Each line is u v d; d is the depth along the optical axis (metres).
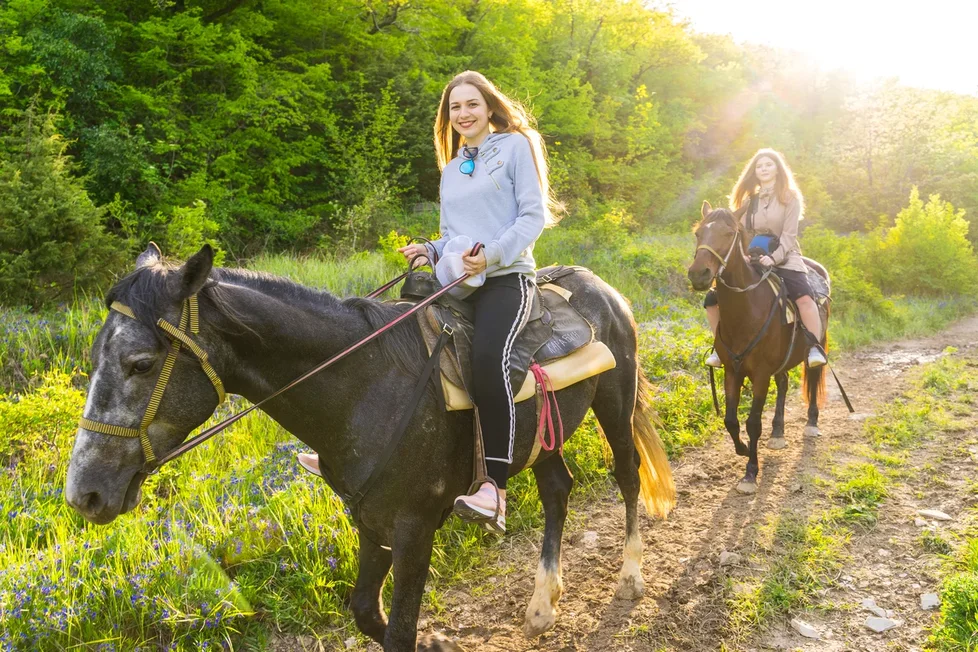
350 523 3.88
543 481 3.52
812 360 5.77
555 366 2.98
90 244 8.23
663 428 6.05
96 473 1.99
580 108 22.38
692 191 25.98
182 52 14.29
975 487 4.87
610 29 27.69
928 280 15.04
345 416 2.48
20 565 3.33
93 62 11.84
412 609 2.55
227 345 2.26
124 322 2.05
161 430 2.11
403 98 18.25
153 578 3.35
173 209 10.90
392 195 16.78
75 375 5.91
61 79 11.59
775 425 6.19
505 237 2.71
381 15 18.52
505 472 2.59
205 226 10.62
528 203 2.80
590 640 3.38
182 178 14.12
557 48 25.56
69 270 8.05
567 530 4.48
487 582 3.88
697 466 5.60
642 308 10.13
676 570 3.99
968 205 21.55
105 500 2.00
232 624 3.29
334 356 2.44
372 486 2.49
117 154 11.53
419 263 2.97
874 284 15.38
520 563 4.07
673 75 31.00
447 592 3.79
